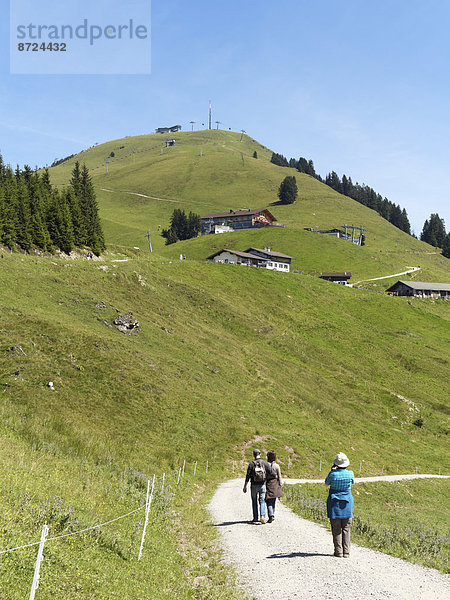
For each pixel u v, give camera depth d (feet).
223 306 307.37
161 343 212.02
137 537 42.50
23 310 176.45
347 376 273.33
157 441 132.67
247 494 89.15
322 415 214.28
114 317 211.61
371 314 386.93
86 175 377.71
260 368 236.22
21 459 54.49
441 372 300.20
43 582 26.14
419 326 380.99
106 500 52.16
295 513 66.33
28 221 286.05
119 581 30.71
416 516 112.57
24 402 122.52
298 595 29.94
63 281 227.40
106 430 124.77
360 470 161.99
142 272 298.76
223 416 168.14
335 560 37.83
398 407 248.93
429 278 569.64
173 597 31.53
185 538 50.72
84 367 153.99
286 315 342.03
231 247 643.04
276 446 159.33
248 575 35.53
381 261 618.44
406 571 35.55
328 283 442.09
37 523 34.71
